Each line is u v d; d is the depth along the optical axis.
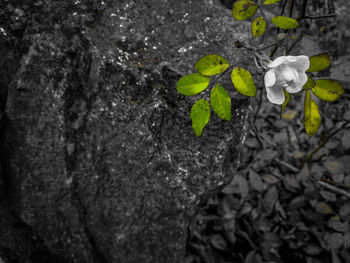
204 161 0.63
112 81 0.60
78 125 0.59
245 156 0.92
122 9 0.62
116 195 0.61
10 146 0.58
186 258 0.77
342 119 0.97
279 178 0.88
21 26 0.57
